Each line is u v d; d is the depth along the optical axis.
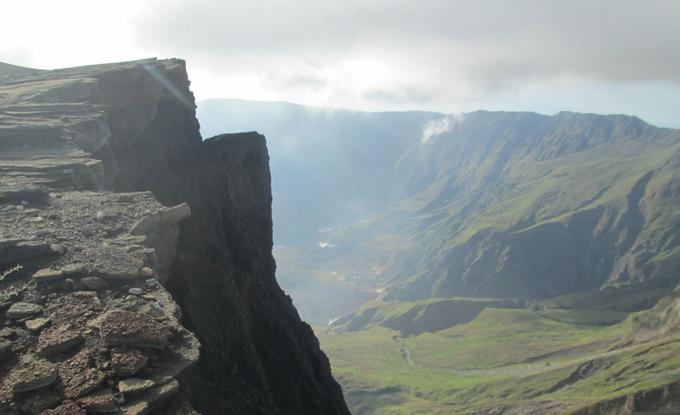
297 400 38.53
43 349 11.88
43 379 11.07
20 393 10.89
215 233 38.75
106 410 10.66
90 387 11.09
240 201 46.38
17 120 32.03
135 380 11.55
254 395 30.75
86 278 14.86
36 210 19.48
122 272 15.51
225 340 31.61
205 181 43.06
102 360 11.92
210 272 33.88
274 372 39.16
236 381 30.41
